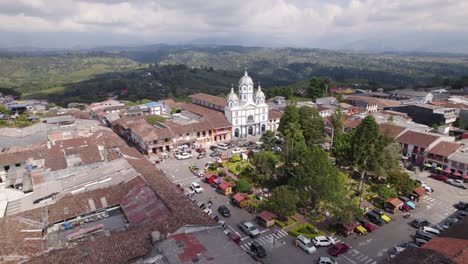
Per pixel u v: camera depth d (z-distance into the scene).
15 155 84.88
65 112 151.75
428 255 39.88
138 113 156.25
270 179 82.31
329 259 50.91
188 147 116.38
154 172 72.12
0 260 42.66
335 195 63.31
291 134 91.81
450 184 83.12
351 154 81.44
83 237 50.44
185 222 46.22
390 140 82.00
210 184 83.50
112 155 83.06
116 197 60.56
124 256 40.94
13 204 62.53
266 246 56.69
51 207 57.06
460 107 144.12
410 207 69.81
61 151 88.56
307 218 66.12
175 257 39.47
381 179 84.25
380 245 56.91
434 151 92.94
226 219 65.94
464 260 37.69
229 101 127.31
